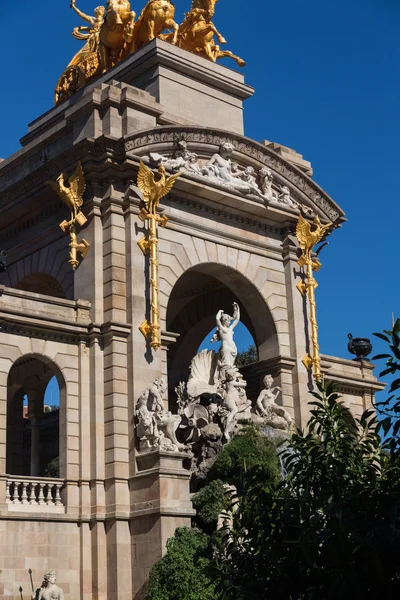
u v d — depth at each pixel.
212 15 59.47
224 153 53.00
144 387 46.69
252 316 55.66
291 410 53.81
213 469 48.03
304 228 56.06
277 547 17.91
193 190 51.38
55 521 43.75
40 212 53.09
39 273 52.41
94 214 48.72
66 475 44.88
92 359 46.84
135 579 43.75
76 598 43.53
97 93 50.12
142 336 47.50
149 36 57.31
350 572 16.23
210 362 53.03
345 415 20.34
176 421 45.66
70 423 45.72
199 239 52.16
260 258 55.12
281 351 54.44
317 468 18.58
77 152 49.19
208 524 44.97
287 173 55.91
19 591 41.69
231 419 49.91
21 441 55.47
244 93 59.38
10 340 44.75
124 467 45.34
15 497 43.19
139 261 48.50
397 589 16.11
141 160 48.69
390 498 16.48
